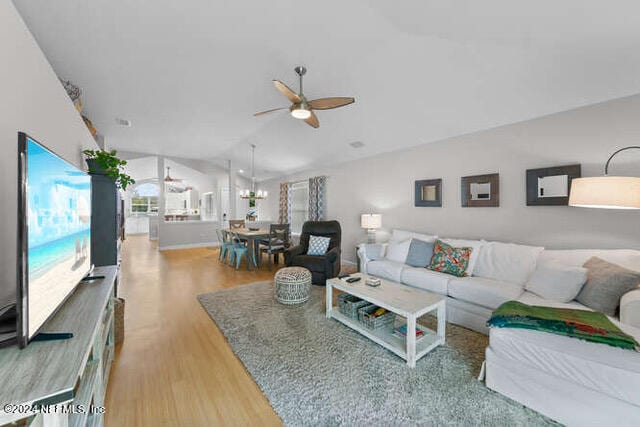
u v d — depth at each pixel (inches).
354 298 108.0
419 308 80.0
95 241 91.4
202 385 69.2
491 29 74.5
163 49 95.4
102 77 114.0
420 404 62.3
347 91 122.6
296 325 103.0
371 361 79.2
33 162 35.9
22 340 33.6
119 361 79.1
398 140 158.7
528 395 60.7
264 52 96.9
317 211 232.2
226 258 233.0
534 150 112.9
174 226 292.8
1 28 47.5
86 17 79.4
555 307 73.5
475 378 71.6
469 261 114.9
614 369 51.3
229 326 101.9
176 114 157.5
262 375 72.7
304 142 195.8
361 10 75.6
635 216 90.3
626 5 58.8
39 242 37.8
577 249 99.3
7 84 49.4
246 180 362.3
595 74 86.3
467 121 125.5
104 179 93.0
